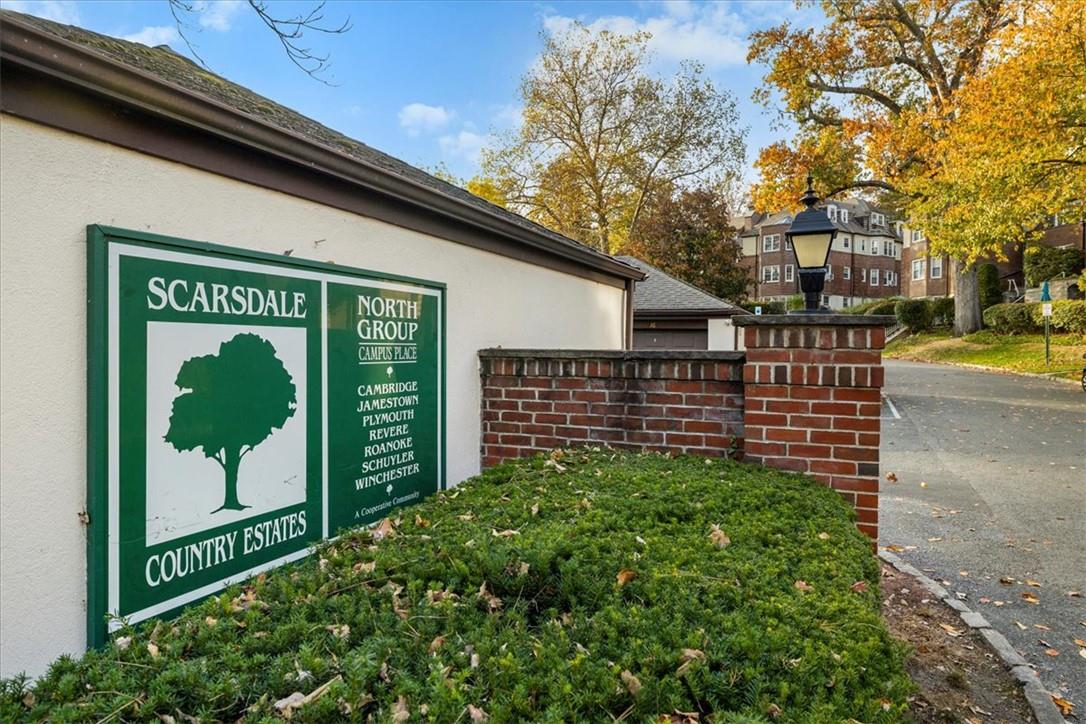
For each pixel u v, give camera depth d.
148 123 2.21
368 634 1.77
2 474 1.81
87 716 1.37
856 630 1.68
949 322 27.52
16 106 1.83
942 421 10.98
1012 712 2.94
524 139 25.31
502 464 3.99
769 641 1.58
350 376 3.22
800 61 19.75
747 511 2.75
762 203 21.38
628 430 4.18
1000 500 6.42
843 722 1.28
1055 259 25.84
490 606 1.91
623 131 24.55
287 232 2.85
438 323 4.00
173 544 2.27
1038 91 12.40
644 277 8.48
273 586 2.17
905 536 5.41
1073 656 3.48
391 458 3.54
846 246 44.53
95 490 2.02
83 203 2.02
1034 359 18.47
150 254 2.21
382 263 3.50
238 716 1.44
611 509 2.72
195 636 1.80
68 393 1.97
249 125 2.49
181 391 2.31
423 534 2.59
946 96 18.58
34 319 1.89
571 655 1.57
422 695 1.42
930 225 16.77
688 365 4.00
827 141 19.80
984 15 17.95
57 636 1.93
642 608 1.79
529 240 5.02
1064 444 8.98
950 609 4.01
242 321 2.58
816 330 3.56
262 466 2.68
